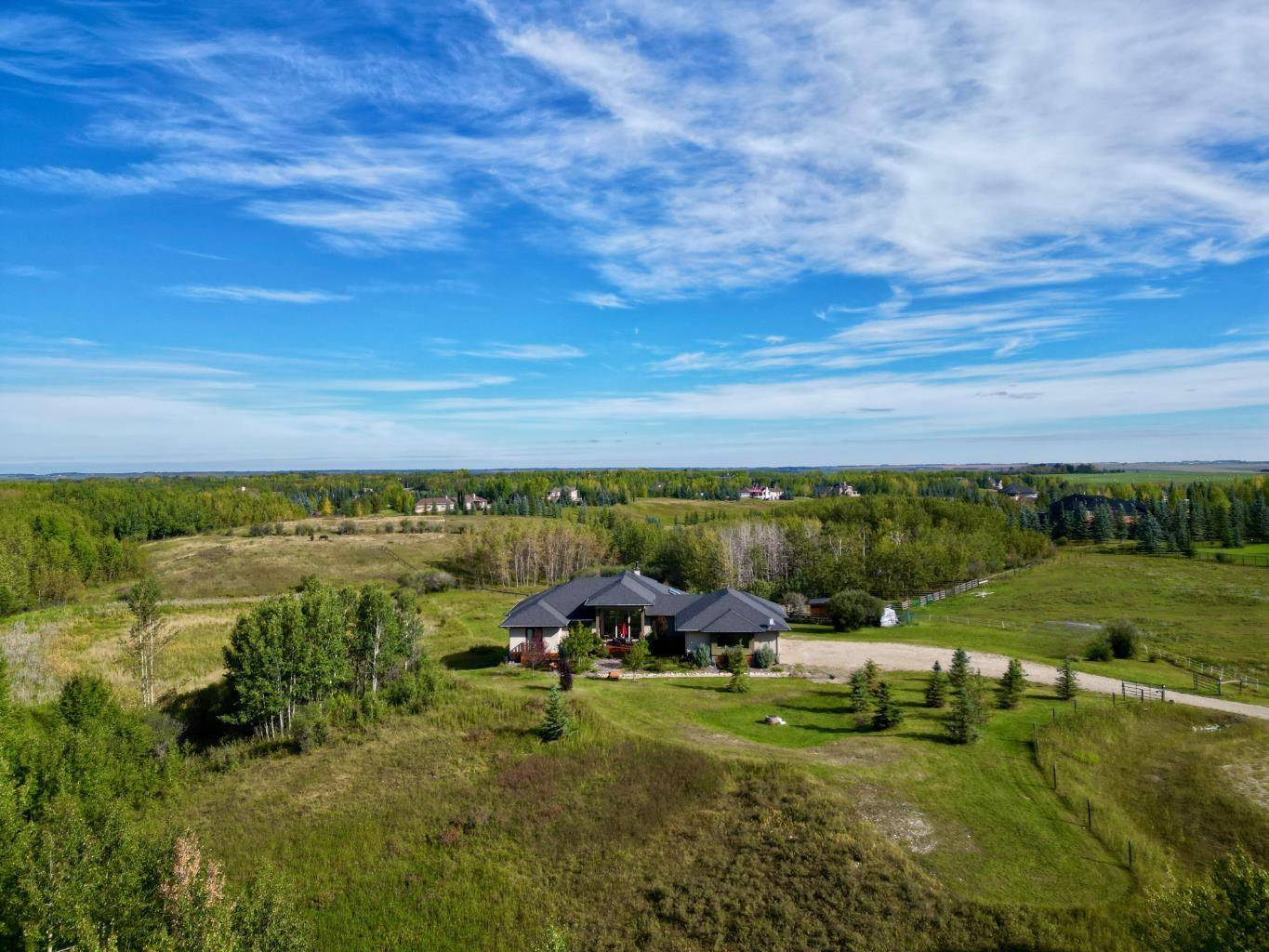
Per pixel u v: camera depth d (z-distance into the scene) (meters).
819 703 40.38
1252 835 27.28
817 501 155.00
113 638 60.16
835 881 23.88
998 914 21.95
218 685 47.03
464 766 33.44
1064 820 26.88
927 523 115.00
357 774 33.72
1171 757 33.78
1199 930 17.22
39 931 17.11
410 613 49.25
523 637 53.22
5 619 69.50
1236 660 51.59
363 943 23.66
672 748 32.81
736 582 84.25
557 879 25.92
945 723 35.97
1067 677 40.38
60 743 30.81
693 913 23.70
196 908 18.73
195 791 33.62
